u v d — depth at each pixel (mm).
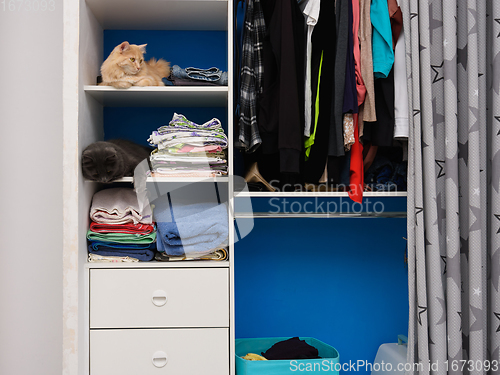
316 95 1330
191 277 1281
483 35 1352
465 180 1366
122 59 1291
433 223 1309
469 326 1329
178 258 1300
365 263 1768
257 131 1326
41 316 1620
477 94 1309
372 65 1323
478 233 1310
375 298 1775
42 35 1594
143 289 1268
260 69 1364
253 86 1349
